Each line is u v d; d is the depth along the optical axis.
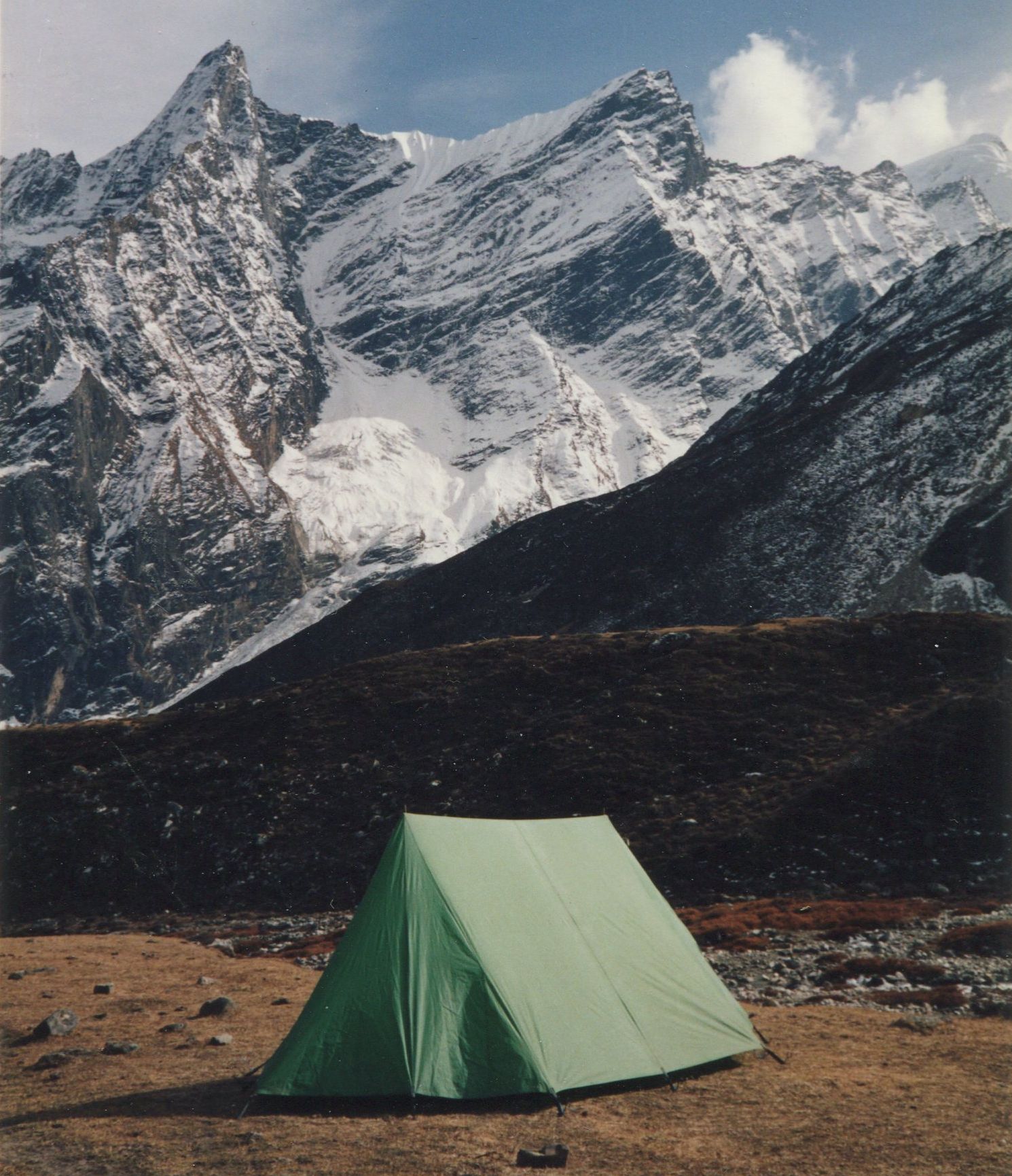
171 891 68.62
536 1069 18.48
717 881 55.75
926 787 60.09
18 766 89.12
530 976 19.81
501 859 21.78
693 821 62.53
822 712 74.75
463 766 77.50
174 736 92.38
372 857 67.56
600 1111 18.03
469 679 92.81
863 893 51.31
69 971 40.28
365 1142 16.41
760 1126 16.97
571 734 78.25
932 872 52.41
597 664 91.06
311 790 77.56
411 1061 18.41
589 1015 19.86
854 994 29.02
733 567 187.38
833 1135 16.42
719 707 78.38
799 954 35.75
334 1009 19.20
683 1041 20.55
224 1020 28.50
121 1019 29.45
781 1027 24.83
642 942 22.14
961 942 34.38
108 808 78.25
